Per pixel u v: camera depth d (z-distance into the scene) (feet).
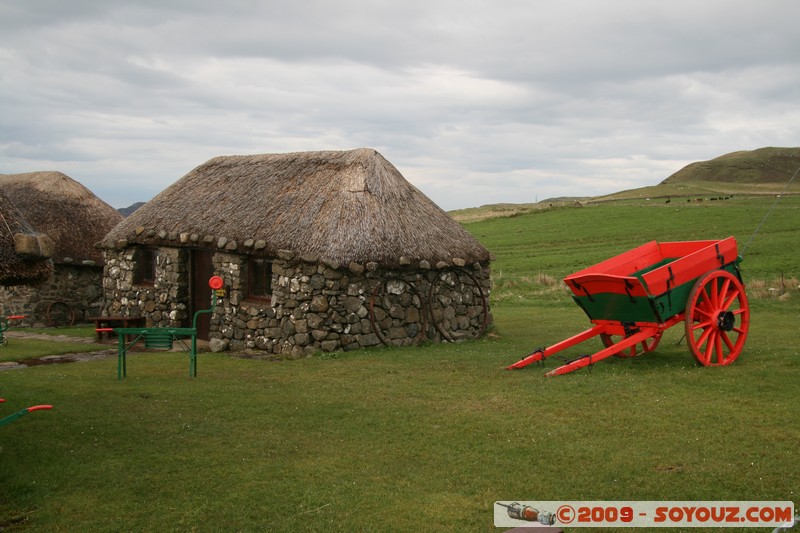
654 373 39.75
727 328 41.45
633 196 456.45
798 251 117.08
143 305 68.13
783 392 34.50
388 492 24.11
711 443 27.48
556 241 165.58
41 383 42.73
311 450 28.66
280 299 55.83
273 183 64.28
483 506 22.74
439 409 34.32
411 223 59.77
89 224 85.56
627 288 40.70
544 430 30.01
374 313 55.36
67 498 24.02
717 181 647.56
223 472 26.27
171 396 38.55
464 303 61.46
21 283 28.12
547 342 57.21
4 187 87.15
